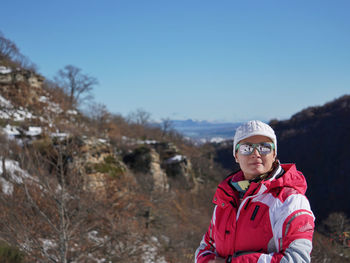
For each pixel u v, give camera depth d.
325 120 123.75
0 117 31.97
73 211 10.49
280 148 122.56
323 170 102.69
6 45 50.00
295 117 143.00
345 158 102.00
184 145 84.12
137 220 17.52
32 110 37.34
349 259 24.30
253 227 1.73
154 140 72.56
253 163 1.87
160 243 21.17
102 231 12.85
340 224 36.81
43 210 10.22
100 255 11.81
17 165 10.71
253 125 1.91
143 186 32.31
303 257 1.54
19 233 9.25
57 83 54.59
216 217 2.00
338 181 97.38
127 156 44.44
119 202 16.88
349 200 88.56
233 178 2.06
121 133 59.16
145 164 43.03
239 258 1.65
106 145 27.17
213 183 68.19
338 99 142.00
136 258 13.06
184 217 37.31
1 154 10.53
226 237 1.86
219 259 1.81
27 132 29.03
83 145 22.77
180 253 21.62
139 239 13.87
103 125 53.34
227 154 104.81
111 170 24.34
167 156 54.44
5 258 11.25
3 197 9.38
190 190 51.47
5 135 21.55
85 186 12.14
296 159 113.56
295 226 1.62
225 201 1.92
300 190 1.75
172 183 49.59
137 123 81.12
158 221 27.95
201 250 2.13
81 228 10.72
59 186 11.27
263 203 1.75
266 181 1.76
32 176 10.48
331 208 87.81
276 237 1.67
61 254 9.79
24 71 41.50
